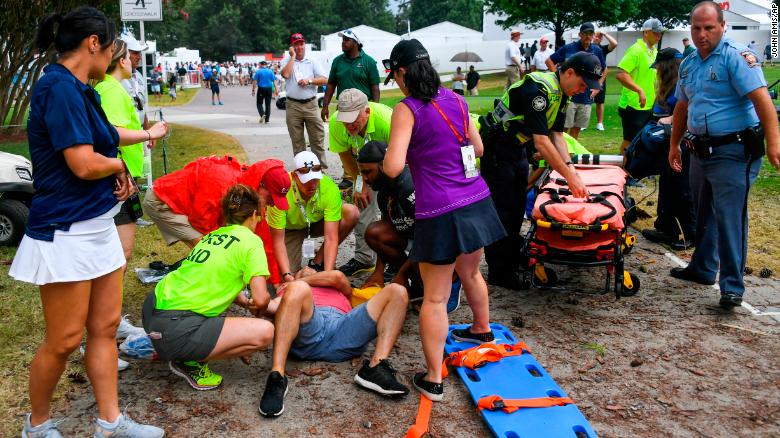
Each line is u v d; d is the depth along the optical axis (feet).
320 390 11.84
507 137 15.07
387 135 17.08
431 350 11.19
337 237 15.96
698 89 14.64
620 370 12.44
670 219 20.01
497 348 12.35
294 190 15.85
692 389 11.73
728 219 14.62
